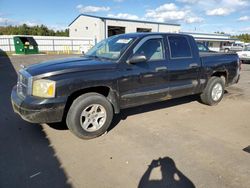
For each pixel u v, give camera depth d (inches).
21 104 136.8
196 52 207.3
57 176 112.4
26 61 748.6
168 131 168.2
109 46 180.5
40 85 133.2
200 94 233.1
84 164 123.4
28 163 123.0
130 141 150.9
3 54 1083.3
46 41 1366.9
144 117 197.0
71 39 1430.9
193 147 143.9
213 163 126.0
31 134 158.7
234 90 320.5
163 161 127.2
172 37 190.7
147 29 1568.7
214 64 220.5
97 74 146.5
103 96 153.9
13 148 138.9
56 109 135.0
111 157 130.7
